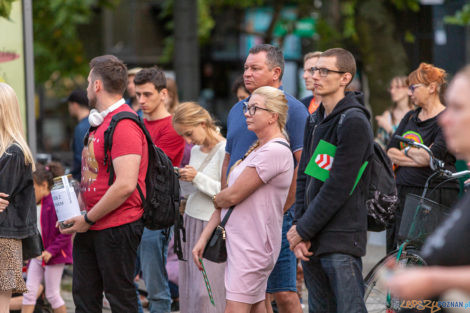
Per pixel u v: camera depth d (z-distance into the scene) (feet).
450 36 76.89
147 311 43.16
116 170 27.04
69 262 38.78
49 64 95.25
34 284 38.60
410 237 29.48
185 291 33.91
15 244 29.84
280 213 26.94
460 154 14.14
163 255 36.17
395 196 26.16
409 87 35.17
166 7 122.93
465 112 13.69
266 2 120.06
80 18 92.89
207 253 27.37
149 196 28.60
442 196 34.17
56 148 132.05
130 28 145.28
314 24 86.33
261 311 27.32
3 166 29.37
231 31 148.46
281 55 31.35
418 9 69.72
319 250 25.27
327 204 24.59
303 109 30.63
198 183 32.83
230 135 30.66
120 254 27.84
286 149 26.43
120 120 27.30
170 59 132.98
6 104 29.78
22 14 41.88
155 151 28.71
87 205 28.19
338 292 25.14
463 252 14.82
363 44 69.72
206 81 153.07
